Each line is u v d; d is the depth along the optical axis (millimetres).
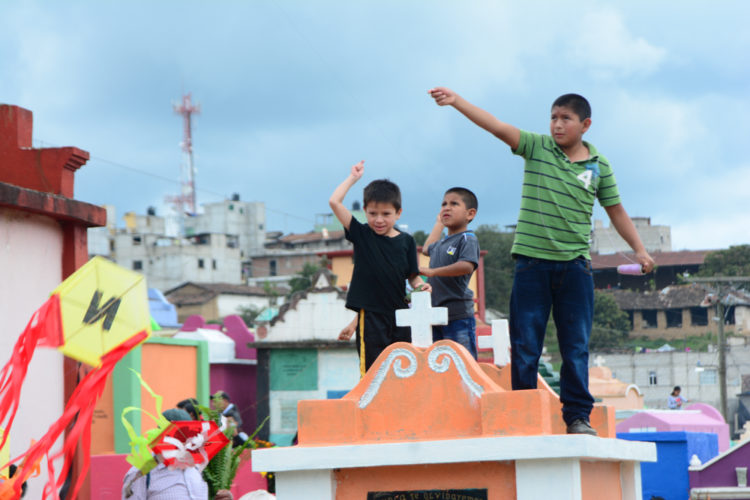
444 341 5609
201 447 7871
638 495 6645
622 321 74875
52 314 3504
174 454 7773
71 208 9664
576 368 5820
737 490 13516
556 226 5887
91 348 3510
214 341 24438
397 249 6777
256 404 23141
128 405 16297
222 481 9789
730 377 59406
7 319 8914
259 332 23172
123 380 16391
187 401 10211
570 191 5902
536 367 5891
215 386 24391
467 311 7441
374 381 5691
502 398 5367
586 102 6027
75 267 9828
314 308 23000
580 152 6082
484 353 11234
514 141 6012
